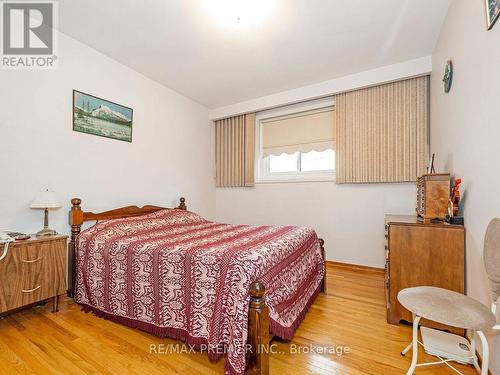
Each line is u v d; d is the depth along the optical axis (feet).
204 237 6.93
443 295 4.43
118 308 6.17
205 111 13.87
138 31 7.63
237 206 13.96
